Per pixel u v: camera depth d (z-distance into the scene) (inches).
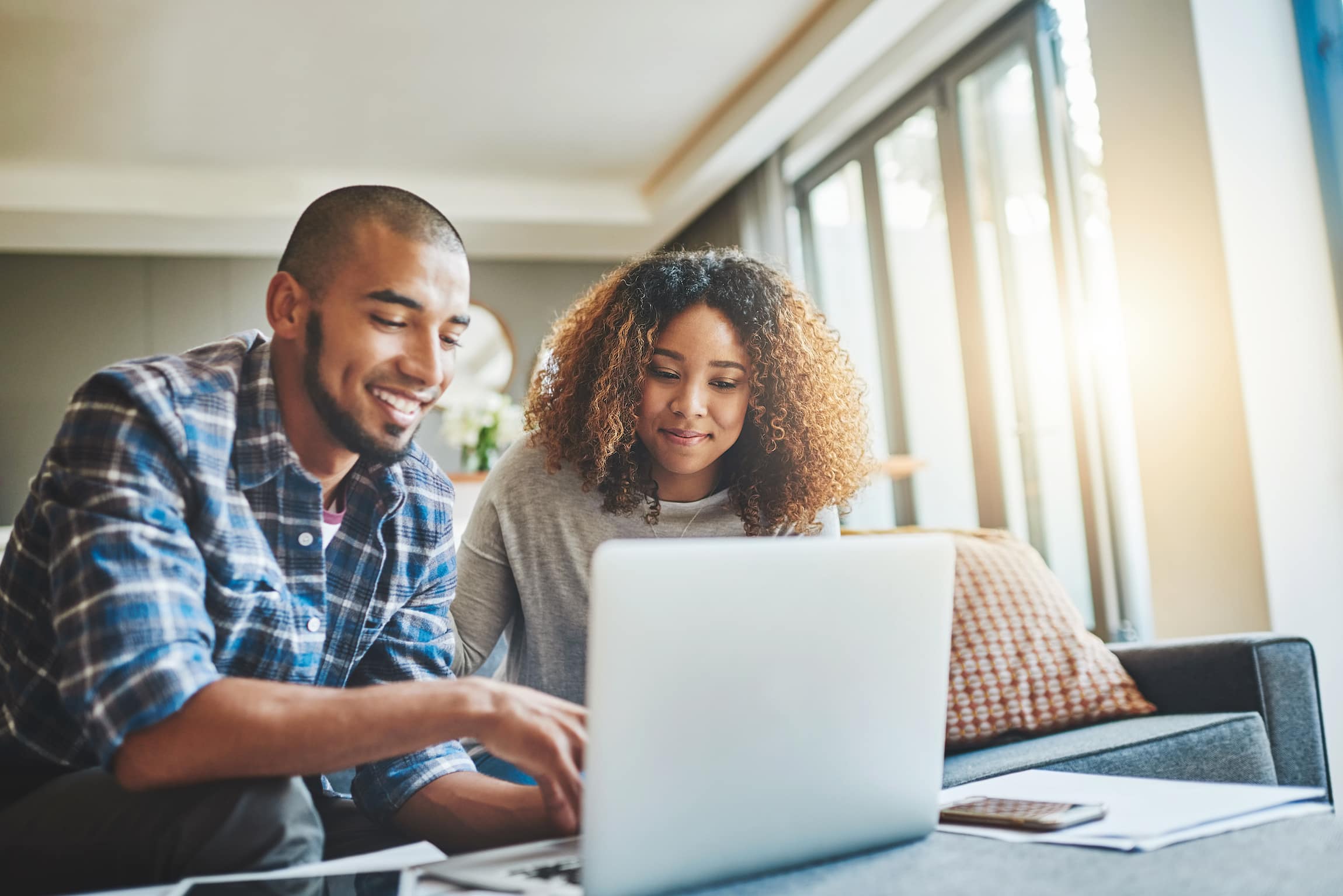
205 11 136.5
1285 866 27.6
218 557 36.7
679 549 27.8
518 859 32.1
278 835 32.8
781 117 163.5
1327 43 91.2
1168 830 31.2
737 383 55.2
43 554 36.8
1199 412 92.1
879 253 158.9
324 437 41.3
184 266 219.8
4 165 185.8
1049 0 123.9
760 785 29.4
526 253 234.8
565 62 155.6
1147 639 113.1
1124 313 99.2
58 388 211.5
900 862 30.7
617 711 27.0
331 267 38.8
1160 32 94.7
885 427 159.6
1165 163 94.6
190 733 30.4
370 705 31.1
